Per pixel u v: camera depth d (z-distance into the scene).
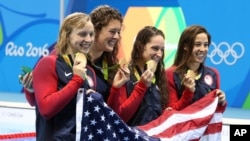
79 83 9.19
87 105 9.54
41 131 9.56
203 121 12.13
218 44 21.56
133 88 11.75
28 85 10.34
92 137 9.67
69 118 9.43
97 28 10.83
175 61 13.49
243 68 21.03
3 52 26.47
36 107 9.73
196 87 13.04
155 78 12.31
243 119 18.97
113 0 23.92
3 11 26.45
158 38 11.99
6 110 21.25
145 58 12.09
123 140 10.09
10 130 20.31
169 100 12.70
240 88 21.11
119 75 10.80
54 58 9.55
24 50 25.92
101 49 10.97
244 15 20.94
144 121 11.66
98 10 10.95
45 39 25.27
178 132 11.77
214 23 21.61
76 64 9.35
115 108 10.81
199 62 13.13
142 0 23.28
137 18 23.36
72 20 9.66
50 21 25.08
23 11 25.84
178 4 22.41
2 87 26.50
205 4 21.80
